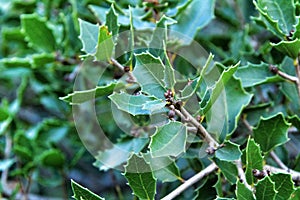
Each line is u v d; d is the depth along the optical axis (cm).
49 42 48
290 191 30
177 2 40
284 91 40
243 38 46
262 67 38
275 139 36
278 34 36
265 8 35
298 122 38
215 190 37
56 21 51
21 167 52
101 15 41
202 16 41
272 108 43
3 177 50
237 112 37
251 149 31
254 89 43
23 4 53
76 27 45
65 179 52
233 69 31
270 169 34
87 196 30
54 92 53
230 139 39
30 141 52
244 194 29
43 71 53
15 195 50
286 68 39
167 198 32
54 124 53
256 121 40
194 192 40
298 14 37
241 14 51
